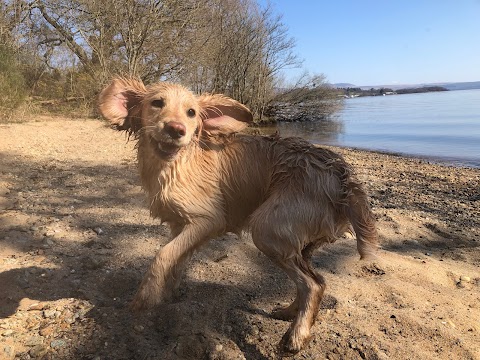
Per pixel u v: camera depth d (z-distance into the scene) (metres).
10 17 4.44
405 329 0.78
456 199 1.83
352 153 3.43
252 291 0.91
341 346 0.72
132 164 2.06
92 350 0.69
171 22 4.73
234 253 1.07
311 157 0.75
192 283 0.92
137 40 4.56
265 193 0.79
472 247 1.25
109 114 0.81
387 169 2.60
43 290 0.85
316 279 0.74
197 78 5.42
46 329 0.73
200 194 0.77
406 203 1.73
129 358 0.67
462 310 0.87
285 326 0.79
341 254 1.12
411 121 6.67
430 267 1.06
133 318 0.76
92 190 1.58
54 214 1.28
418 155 3.30
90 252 1.03
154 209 0.80
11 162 1.95
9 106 3.53
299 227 0.72
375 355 0.70
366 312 0.83
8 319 0.75
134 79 0.83
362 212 0.71
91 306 0.80
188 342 0.71
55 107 4.59
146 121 0.76
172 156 0.72
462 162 2.95
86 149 2.48
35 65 4.75
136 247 1.07
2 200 1.40
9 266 0.93
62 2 4.70
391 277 1.00
